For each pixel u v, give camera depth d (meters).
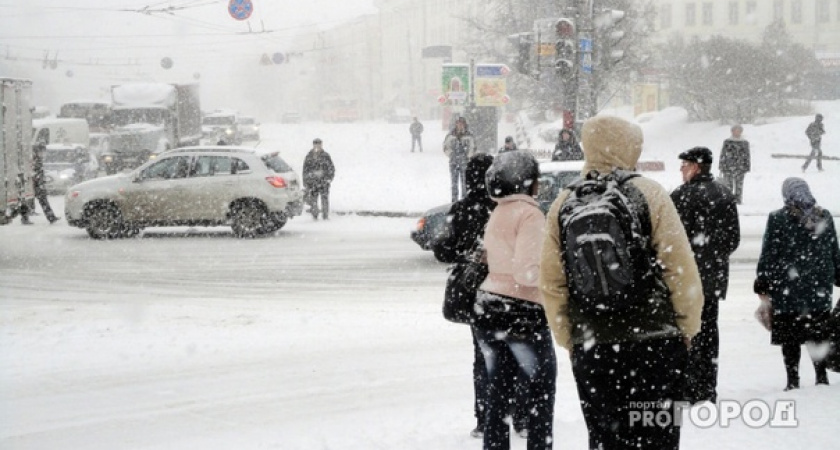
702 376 6.75
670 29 87.06
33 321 10.66
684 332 4.09
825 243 7.17
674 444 4.18
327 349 9.16
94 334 9.89
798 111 43.00
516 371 5.52
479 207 5.68
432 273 14.09
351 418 6.91
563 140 19.88
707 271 6.89
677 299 4.05
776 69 40.75
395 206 22.95
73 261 15.77
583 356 4.18
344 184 29.05
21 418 7.03
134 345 9.37
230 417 7.01
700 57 41.75
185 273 14.37
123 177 19.03
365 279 13.60
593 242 3.94
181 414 7.10
